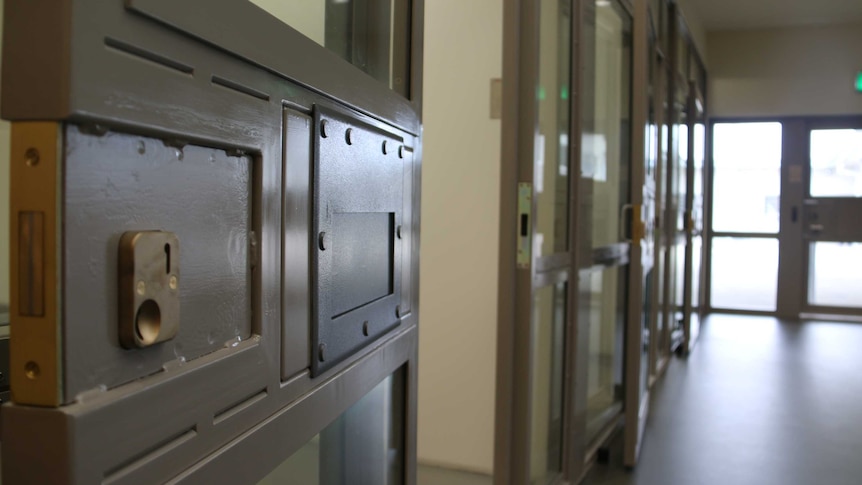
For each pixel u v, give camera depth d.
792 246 7.07
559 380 2.36
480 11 2.46
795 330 6.38
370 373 0.87
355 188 0.79
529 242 1.88
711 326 6.61
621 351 3.37
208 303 0.53
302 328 0.68
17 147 0.39
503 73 1.86
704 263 7.41
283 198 0.63
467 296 2.53
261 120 0.59
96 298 0.42
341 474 0.90
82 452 0.40
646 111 2.95
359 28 0.93
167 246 0.47
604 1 2.72
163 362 0.48
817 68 6.60
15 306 0.40
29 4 0.39
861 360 5.04
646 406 3.44
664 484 2.62
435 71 2.51
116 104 0.42
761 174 7.12
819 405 3.80
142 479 0.45
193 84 0.49
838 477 2.72
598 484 2.61
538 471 2.20
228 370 0.55
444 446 2.57
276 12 0.73
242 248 0.58
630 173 3.04
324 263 0.72
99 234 0.42
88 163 0.41
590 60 2.53
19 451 0.40
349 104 0.77
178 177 0.49
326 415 0.74
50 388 0.39
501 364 1.91
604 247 2.82
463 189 2.51
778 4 5.85
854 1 5.73
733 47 6.84
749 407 3.75
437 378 2.57
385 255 0.91
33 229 0.39
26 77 0.39
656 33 3.66
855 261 6.92
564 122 2.31
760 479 2.69
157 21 0.45
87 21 0.40
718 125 7.20
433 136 2.53
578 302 2.39
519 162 1.89
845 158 6.85
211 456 0.53
